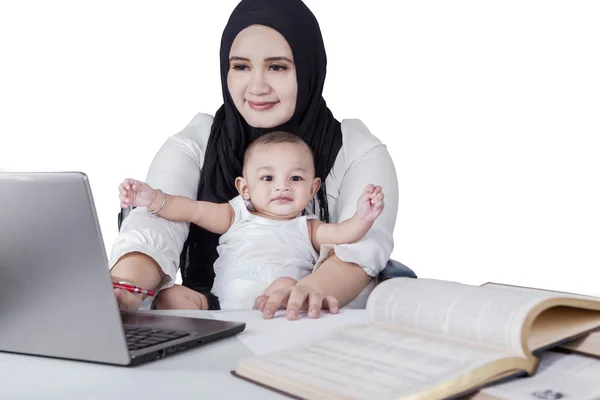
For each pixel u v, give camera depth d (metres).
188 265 2.99
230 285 2.68
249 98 2.84
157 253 2.38
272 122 2.87
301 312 2.04
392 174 2.88
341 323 1.89
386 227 2.71
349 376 1.31
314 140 2.96
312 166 2.83
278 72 2.82
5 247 1.41
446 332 1.48
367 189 2.53
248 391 1.32
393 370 1.33
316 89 2.93
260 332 1.77
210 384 1.36
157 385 1.35
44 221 1.35
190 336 1.62
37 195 1.34
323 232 2.72
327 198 2.93
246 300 2.65
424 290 1.60
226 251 2.77
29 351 1.51
